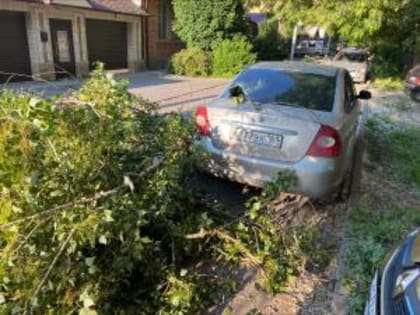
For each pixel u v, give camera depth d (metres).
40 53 14.26
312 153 3.69
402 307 1.92
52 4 13.95
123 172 2.52
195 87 14.19
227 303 2.83
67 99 2.28
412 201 4.70
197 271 3.08
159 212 2.72
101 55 17.67
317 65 5.01
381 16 9.94
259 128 3.83
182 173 3.07
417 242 2.38
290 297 2.92
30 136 1.92
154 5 20.03
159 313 2.58
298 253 3.18
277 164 3.76
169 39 21.59
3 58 13.31
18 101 1.97
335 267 3.28
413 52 16.56
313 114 3.87
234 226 3.18
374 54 17.61
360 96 5.97
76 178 2.16
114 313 2.54
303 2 10.41
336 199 4.46
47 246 2.02
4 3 12.73
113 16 17.39
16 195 1.93
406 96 12.99
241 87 4.37
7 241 1.92
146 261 2.71
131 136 2.74
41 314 2.06
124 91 2.67
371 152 6.43
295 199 4.38
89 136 2.21
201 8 18.27
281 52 25.33
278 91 4.26
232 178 4.02
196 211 3.26
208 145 4.05
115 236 2.28
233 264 3.18
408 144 7.00
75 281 2.21
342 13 9.96
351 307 2.79
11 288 1.94
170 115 3.17
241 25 19.34
